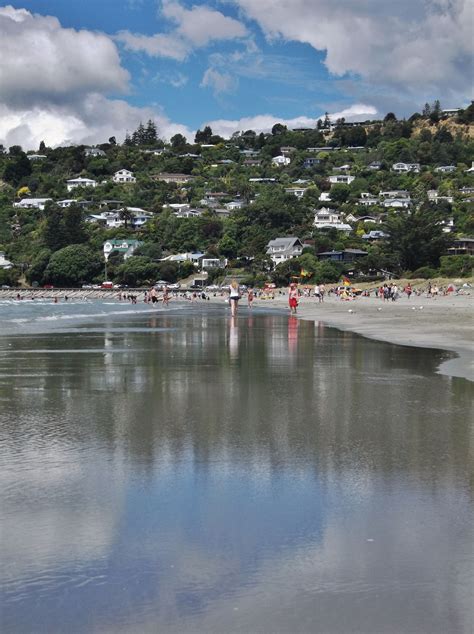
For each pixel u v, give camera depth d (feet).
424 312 195.31
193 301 389.60
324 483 27.63
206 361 72.74
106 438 35.53
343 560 20.34
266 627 16.80
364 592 18.43
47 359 75.41
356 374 61.41
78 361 73.15
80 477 28.48
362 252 500.74
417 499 25.62
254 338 105.60
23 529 22.76
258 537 22.03
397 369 64.95
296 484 27.50
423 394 50.08
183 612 17.47
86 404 45.96
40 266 564.30
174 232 605.73
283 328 131.23
